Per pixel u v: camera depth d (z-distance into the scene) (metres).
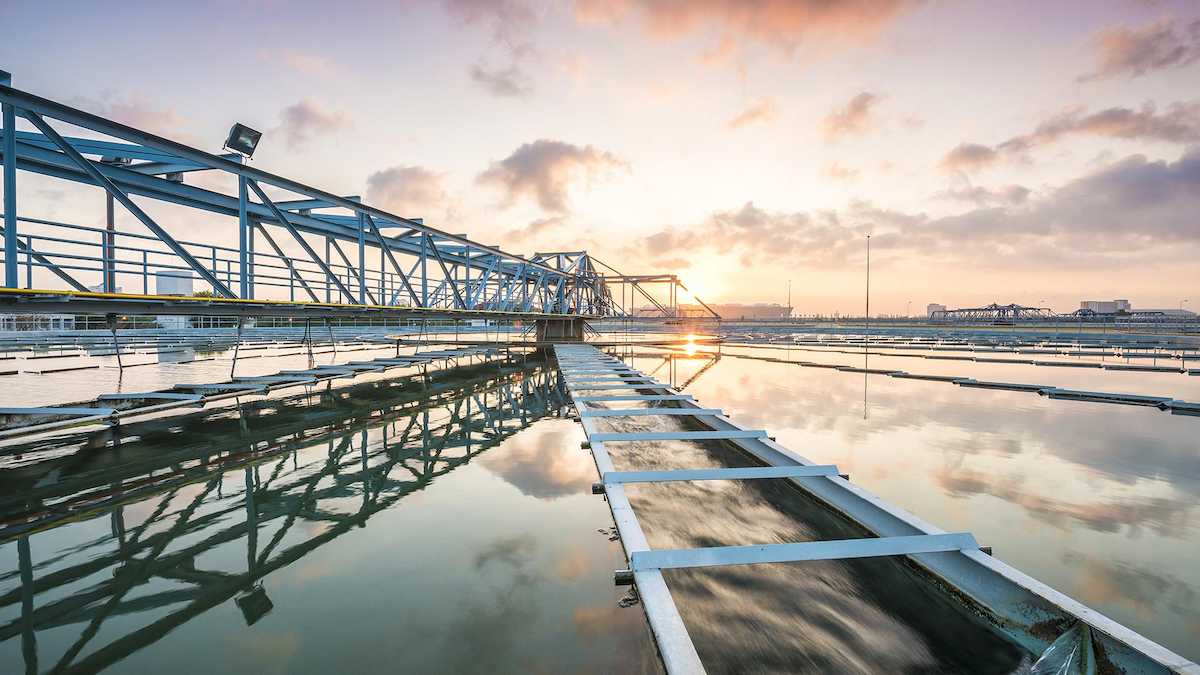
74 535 4.75
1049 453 7.52
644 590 3.19
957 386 15.73
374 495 5.84
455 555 4.29
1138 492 5.78
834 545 3.54
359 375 19.28
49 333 21.70
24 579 3.92
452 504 5.54
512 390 15.28
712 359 27.14
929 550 3.62
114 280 10.82
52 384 13.06
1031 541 4.46
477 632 3.18
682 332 74.62
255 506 5.49
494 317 26.52
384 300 18.36
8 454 7.70
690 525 4.92
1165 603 3.46
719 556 3.48
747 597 3.58
